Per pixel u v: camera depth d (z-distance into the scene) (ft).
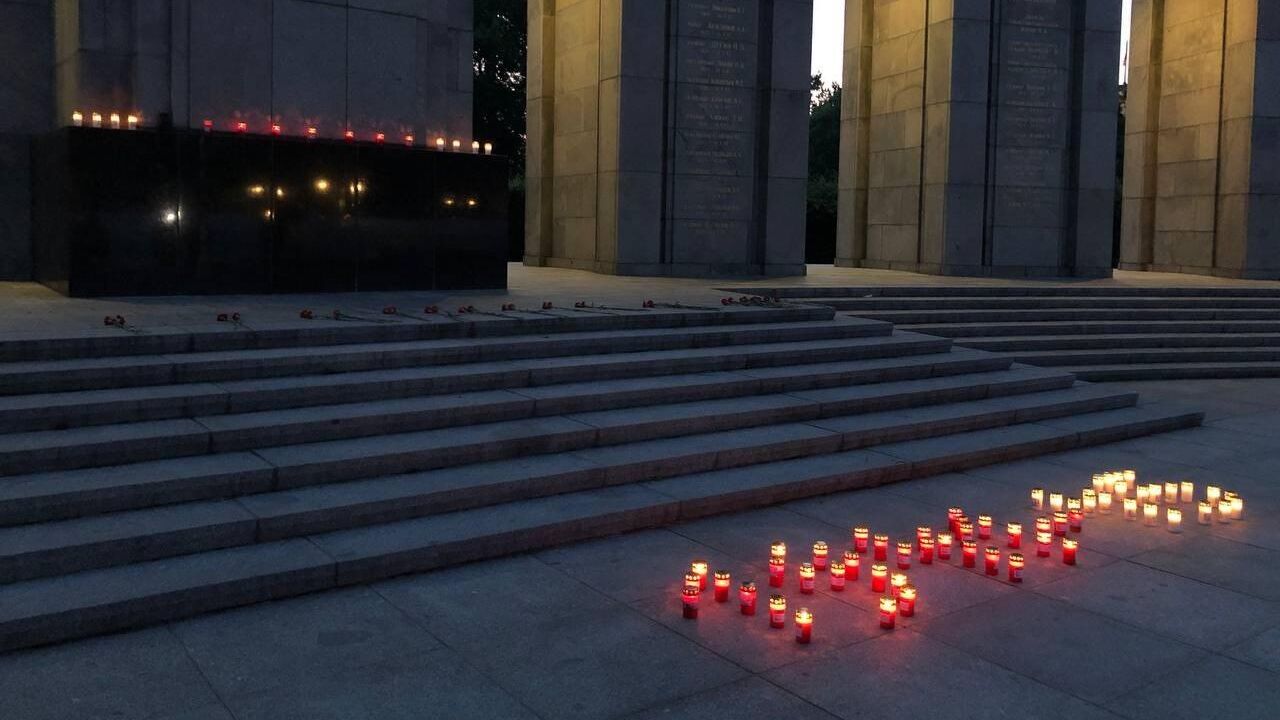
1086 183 80.43
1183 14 89.45
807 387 38.17
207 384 29.43
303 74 46.91
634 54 67.77
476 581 23.08
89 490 22.94
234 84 45.44
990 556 24.17
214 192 43.50
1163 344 57.62
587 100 71.92
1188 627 21.27
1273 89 82.94
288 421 27.63
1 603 19.51
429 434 29.30
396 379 31.12
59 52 46.62
